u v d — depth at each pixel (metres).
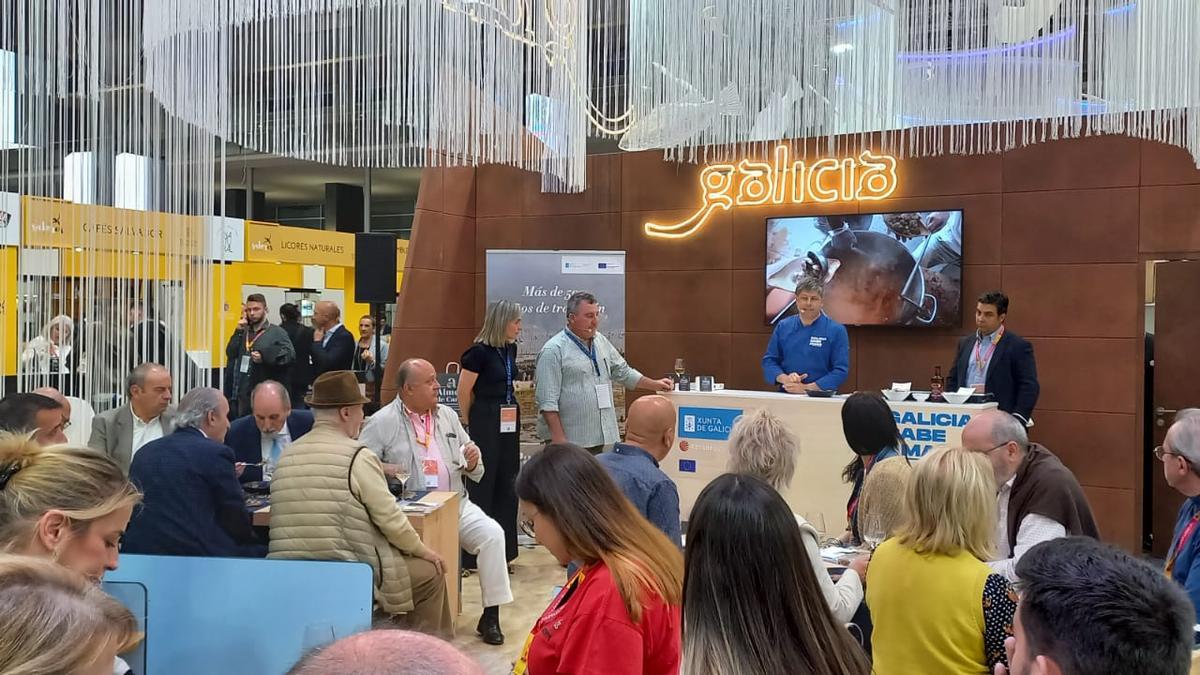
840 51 3.30
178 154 2.89
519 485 1.80
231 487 2.83
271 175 12.54
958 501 1.81
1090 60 3.08
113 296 2.84
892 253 6.36
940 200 6.25
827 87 3.32
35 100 2.61
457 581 3.85
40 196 2.71
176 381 2.99
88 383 2.84
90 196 2.75
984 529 1.83
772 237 6.75
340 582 2.04
